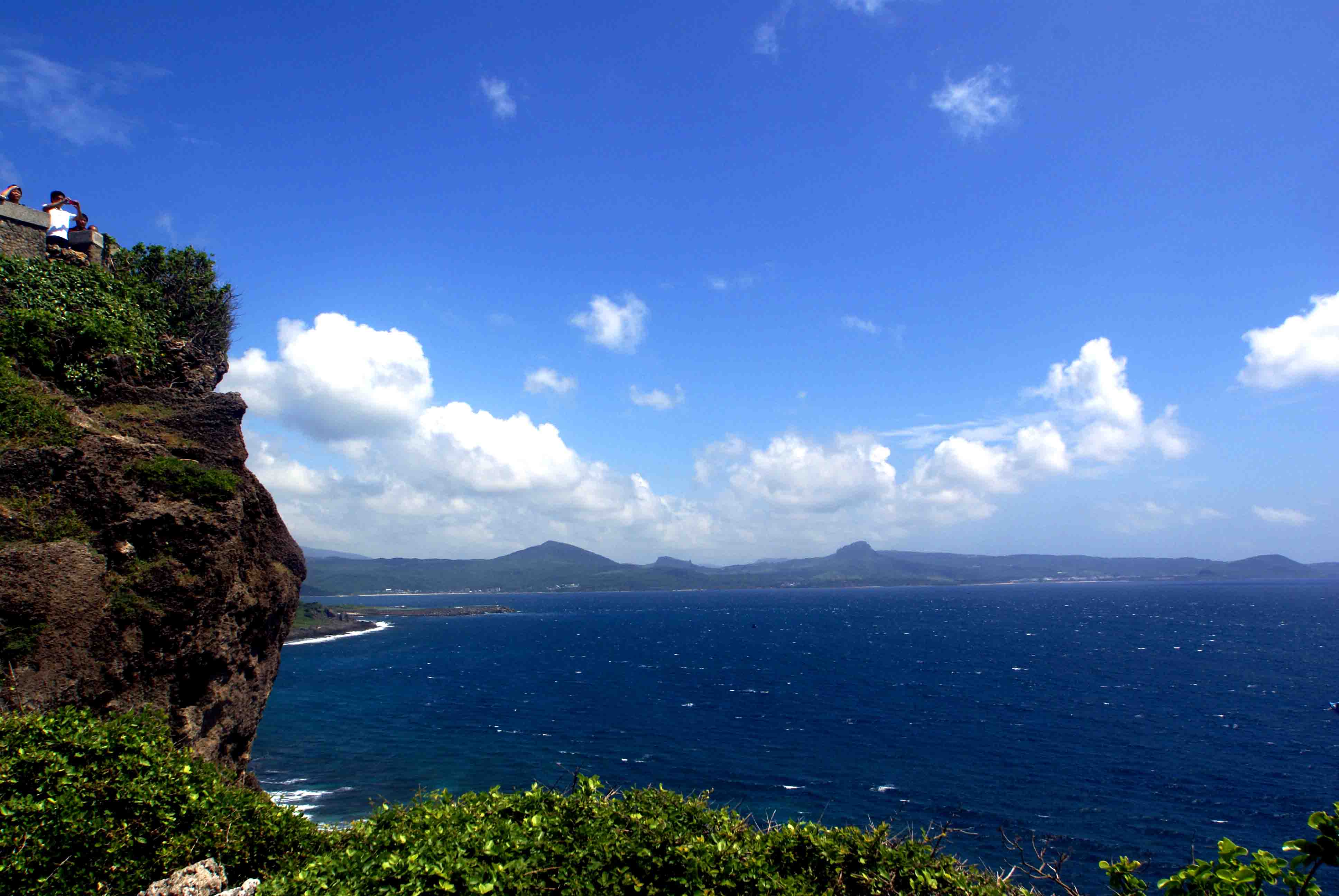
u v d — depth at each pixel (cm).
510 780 4134
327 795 3803
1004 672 9188
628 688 8094
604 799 934
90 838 877
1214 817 3588
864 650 12531
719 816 902
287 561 1986
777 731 5553
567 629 19550
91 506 1443
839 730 5619
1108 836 3338
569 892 740
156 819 945
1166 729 5584
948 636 15288
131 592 1431
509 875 720
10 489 1359
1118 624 17862
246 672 1809
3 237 1995
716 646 13925
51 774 895
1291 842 535
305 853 1024
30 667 1241
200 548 1544
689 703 6981
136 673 1420
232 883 959
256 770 4316
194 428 1800
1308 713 6184
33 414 1453
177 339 2166
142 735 1030
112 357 1788
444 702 7025
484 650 13425
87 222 2281
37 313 1661
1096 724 5809
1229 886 552
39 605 1274
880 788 4028
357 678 9056
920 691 7694
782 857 841
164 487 1558
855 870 820
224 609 1608
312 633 16950
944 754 4809
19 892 826
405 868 701
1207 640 13425
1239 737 5306
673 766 4466
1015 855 3106
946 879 802
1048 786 4072
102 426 1641
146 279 2280
